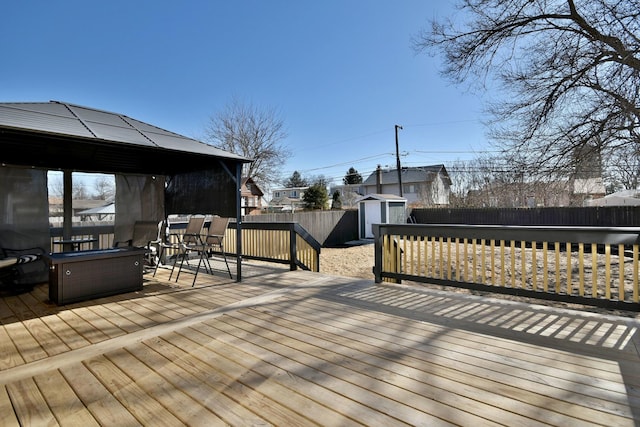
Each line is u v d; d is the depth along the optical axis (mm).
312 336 2602
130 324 2918
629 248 8609
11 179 4422
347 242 13891
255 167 21078
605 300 2939
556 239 3164
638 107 5820
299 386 1867
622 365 2070
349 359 2191
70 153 4699
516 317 2996
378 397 1748
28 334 2699
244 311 3262
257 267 5906
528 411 1606
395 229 4293
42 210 4660
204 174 5336
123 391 1841
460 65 7469
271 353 2301
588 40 6152
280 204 36188
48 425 1556
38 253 4465
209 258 6898
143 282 4469
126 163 5531
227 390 1839
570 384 1852
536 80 6863
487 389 1811
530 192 7797
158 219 6078
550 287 5684
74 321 3002
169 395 1797
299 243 5879
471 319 2961
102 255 3803
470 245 10656
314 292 3977
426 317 3027
